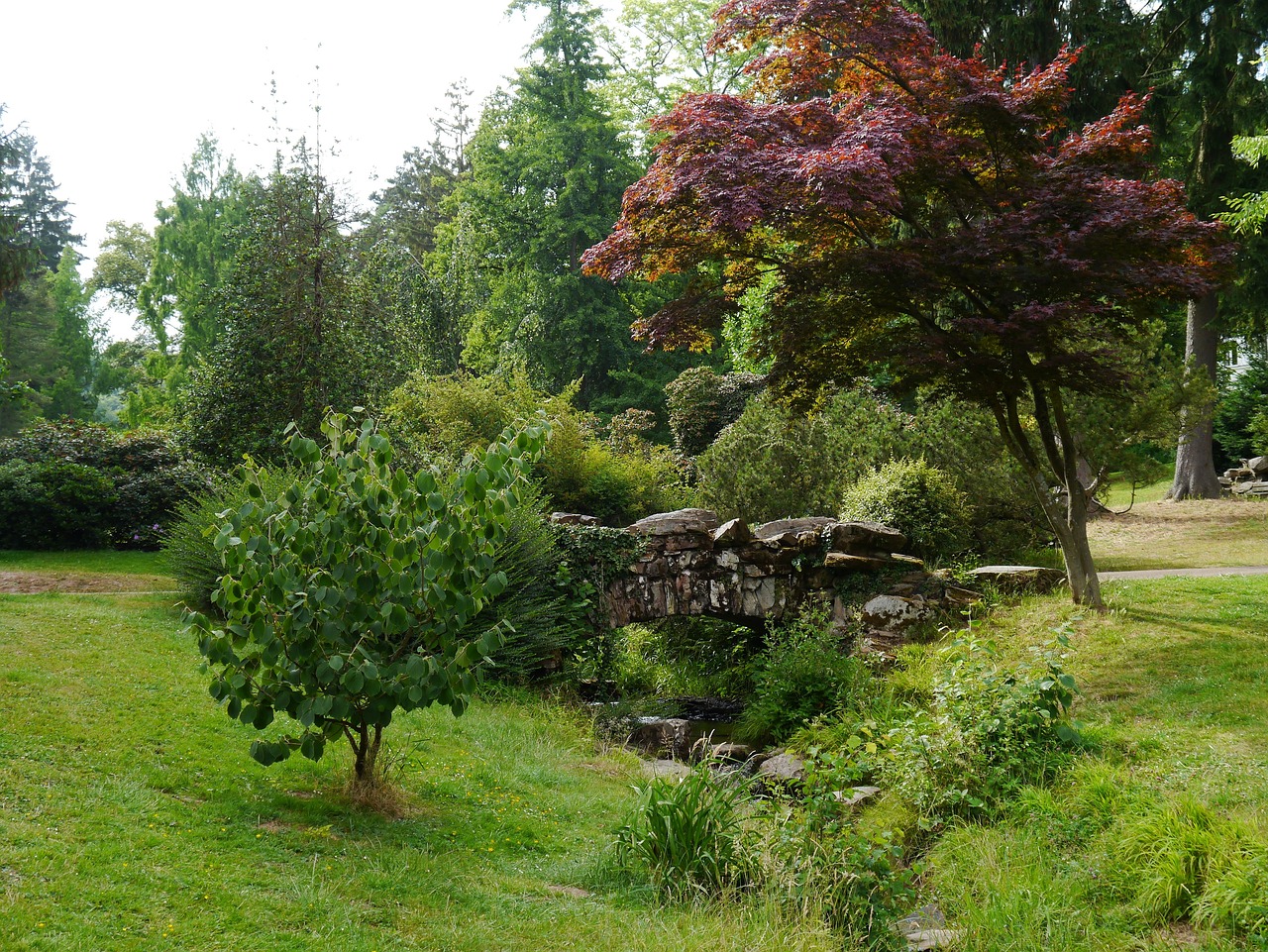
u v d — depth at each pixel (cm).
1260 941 521
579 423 2339
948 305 1236
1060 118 1201
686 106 1152
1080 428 1484
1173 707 888
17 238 3253
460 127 5219
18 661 838
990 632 1228
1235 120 2105
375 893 539
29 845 501
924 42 1168
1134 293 1100
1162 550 1834
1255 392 2734
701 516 1459
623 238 1175
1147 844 620
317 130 1711
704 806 668
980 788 779
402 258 3331
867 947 579
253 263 1683
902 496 1518
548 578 1370
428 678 641
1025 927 586
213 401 1678
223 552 628
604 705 1286
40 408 4888
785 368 1263
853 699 1095
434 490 659
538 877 623
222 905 483
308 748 641
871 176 1008
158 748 701
